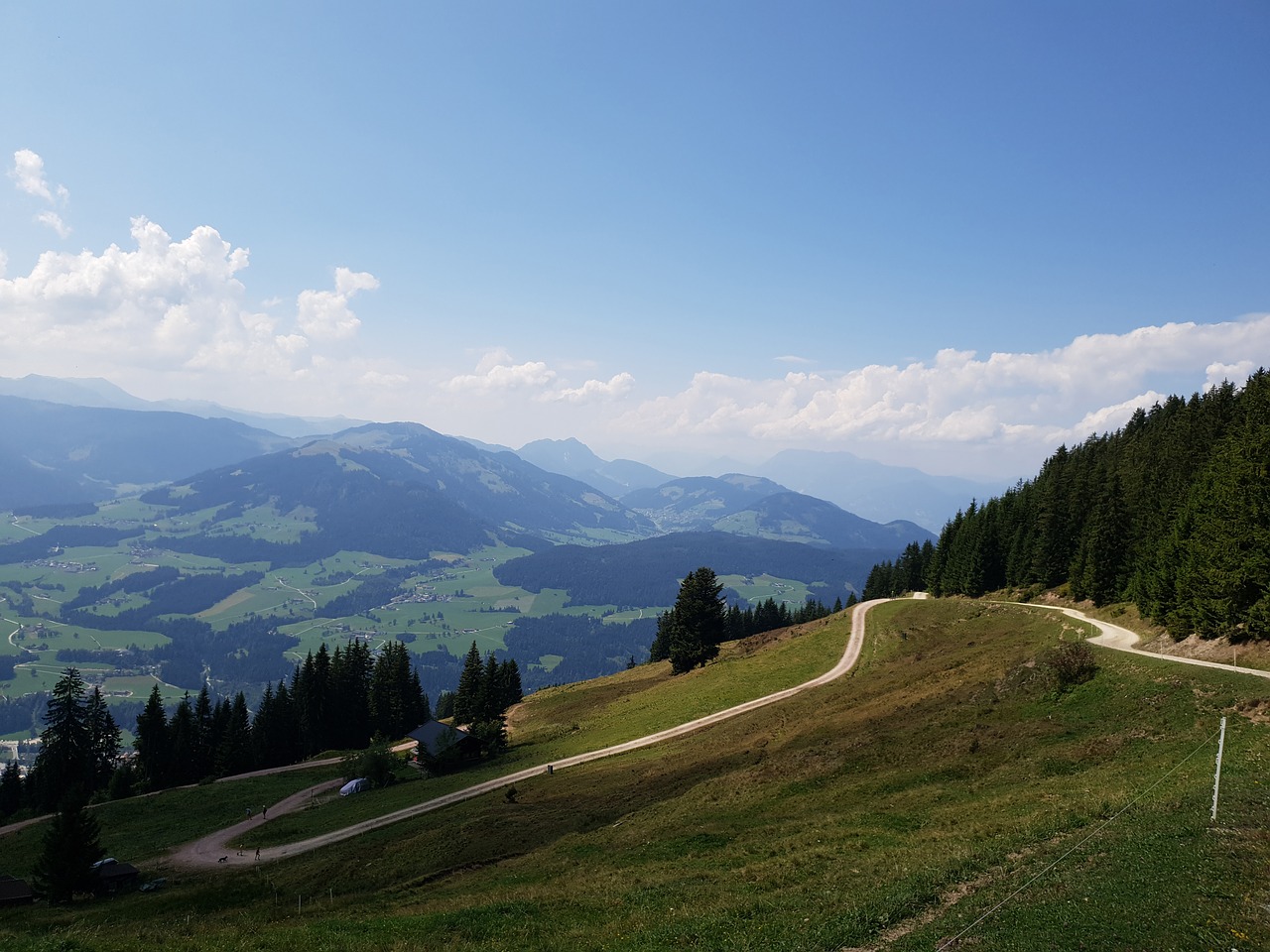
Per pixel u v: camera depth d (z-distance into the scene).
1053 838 24.66
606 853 37.66
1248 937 15.52
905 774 39.50
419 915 28.91
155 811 89.31
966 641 77.81
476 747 92.62
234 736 117.81
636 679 130.50
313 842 63.81
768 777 45.12
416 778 89.44
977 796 33.78
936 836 28.47
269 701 127.75
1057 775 33.97
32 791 110.75
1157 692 39.78
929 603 114.88
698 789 47.06
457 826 52.72
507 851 44.25
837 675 83.12
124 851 72.69
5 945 26.14
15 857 74.94
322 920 31.97
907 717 50.31
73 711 111.81
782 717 65.19
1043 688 46.62
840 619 118.19
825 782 41.78
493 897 31.38
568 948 22.41
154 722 115.62
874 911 20.67
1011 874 21.89
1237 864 19.08
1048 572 98.44
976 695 49.88
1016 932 17.52
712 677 98.44
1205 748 31.38
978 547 112.75
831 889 24.09
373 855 50.75
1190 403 103.44
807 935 20.02
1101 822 25.12
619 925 23.97
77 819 54.34
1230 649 45.62
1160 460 88.38
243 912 41.34
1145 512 82.00
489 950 23.11
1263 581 44.44
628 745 75.81
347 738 133.38
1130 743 35.31
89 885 54.09
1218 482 53.69
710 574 122.19
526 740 98.69
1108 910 17.78
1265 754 28.23
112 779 109.38
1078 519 97.81
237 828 76.44
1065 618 75.75
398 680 137.62
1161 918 16.95
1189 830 22.05
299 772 109.88
